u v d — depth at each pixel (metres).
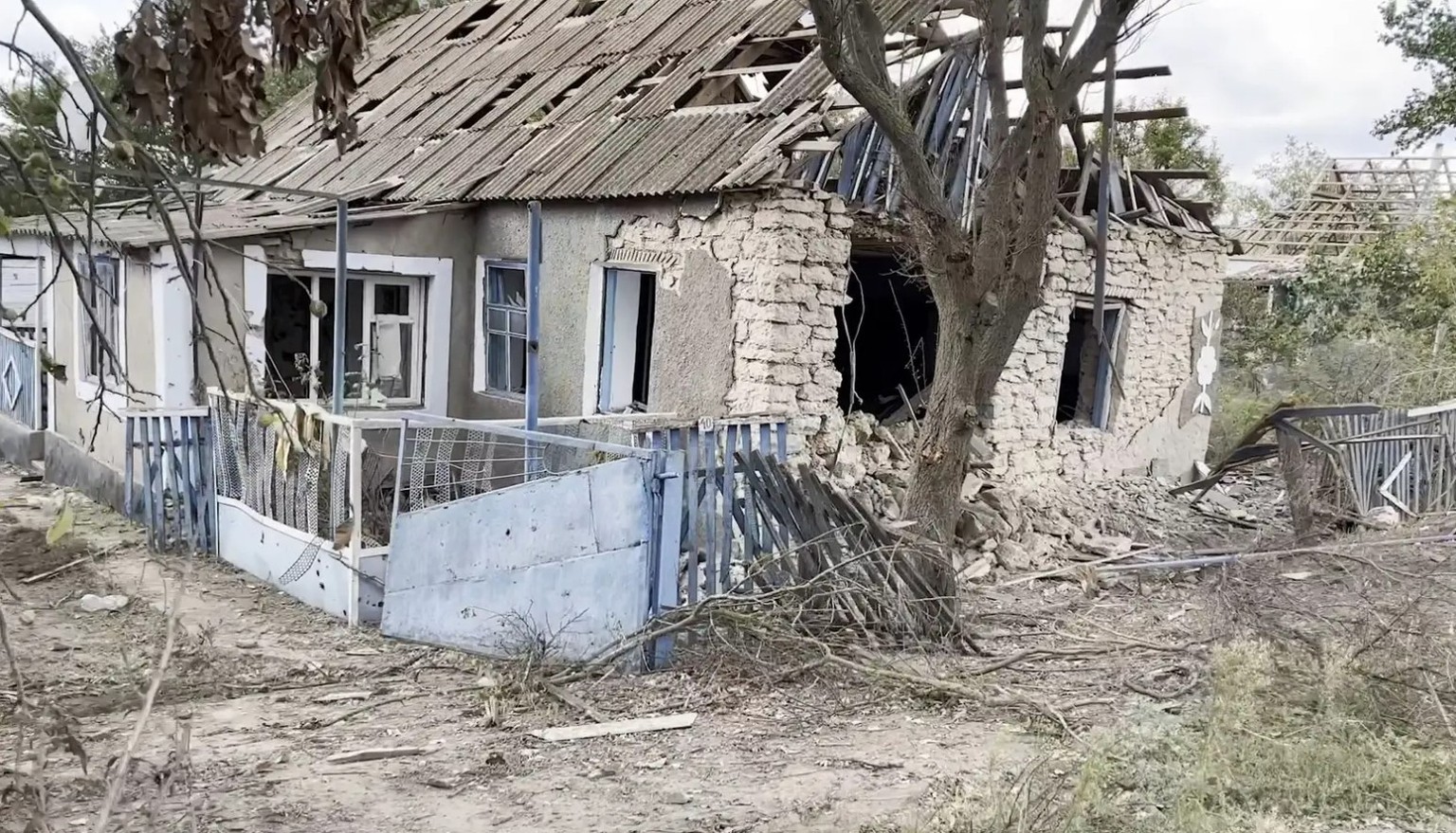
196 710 5.95
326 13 2.93
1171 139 24.12
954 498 7.57
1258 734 5.12
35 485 12.73
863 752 5.25
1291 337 19.14
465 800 4.68
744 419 7.25
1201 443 13.58
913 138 7.28
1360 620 6.38
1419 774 4.83
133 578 8.69
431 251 11.73
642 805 4.62
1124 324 12.45
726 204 9.52
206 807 4.47
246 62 2.85
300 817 4.46
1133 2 6.98
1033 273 7.42
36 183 2.46
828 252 9.54
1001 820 4.13
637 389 11.13
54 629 7.36
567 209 10.95
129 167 2.64
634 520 6.37
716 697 6.02
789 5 11.70
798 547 6.66
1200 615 7.61
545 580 6.76
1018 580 9.03
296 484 8.43
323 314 3.14
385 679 6.63
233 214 11.55
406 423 7.76
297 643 7.36
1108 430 12.46
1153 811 4.37
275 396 9.96
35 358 13.71
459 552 7.19
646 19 13.52
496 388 12.01
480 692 6.17
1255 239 23.42
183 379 10.09
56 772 4.81
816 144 9.23
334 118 3.13
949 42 10.21
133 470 10.39
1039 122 7.20
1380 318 18.48
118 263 10.95
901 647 6.82
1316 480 11.16
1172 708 5.78
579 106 12.30
